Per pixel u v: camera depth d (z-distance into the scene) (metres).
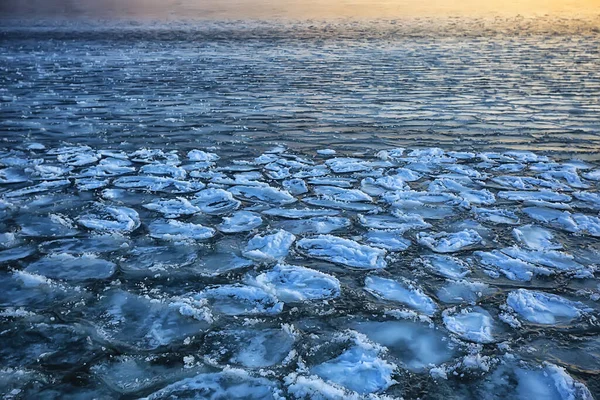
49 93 7.95
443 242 3.37
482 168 4.76
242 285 2.85
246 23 19.27
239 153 5.20
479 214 3.79
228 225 3.60
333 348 2.39
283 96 7.73
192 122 6.32
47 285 2.84
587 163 4.86
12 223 3.58
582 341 2.45
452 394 2.14
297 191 4.25
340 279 2.95
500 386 2.18
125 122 6.30
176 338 2.45
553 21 19.22
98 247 3.27
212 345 2.40
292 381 2.19
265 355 2.35
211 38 15.12
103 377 2.20
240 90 8.17
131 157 5.04
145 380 2.19
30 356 2.31
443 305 2.72
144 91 8.12
